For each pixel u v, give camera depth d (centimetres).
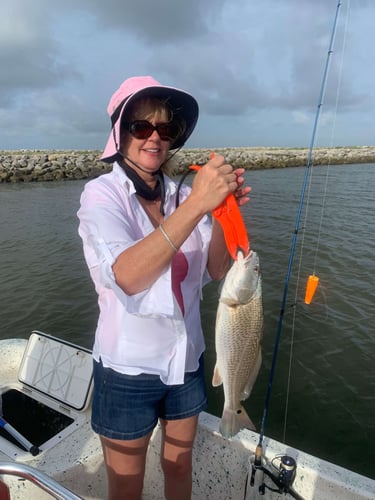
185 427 211
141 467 200
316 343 625
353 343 621
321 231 1304
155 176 199
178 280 193
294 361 583
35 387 309
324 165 4138
